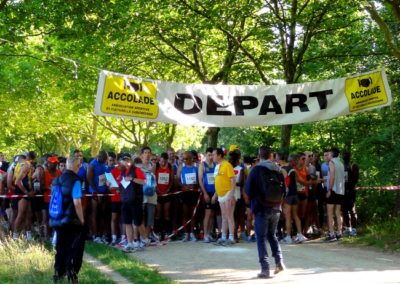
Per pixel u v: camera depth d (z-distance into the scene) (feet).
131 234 35.81
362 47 53.31
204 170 40.09
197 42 59.11
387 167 49.08
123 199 35.68
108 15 52.26
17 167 40.16
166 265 30.89
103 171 40.37
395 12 37.01
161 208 41.24
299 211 41.29
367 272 27.61
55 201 25.02
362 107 34.58
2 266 29.14
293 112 34.73
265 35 53.11
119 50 63.36
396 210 44.91
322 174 43.09
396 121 51.83
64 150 140.77
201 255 34.14
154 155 42.11
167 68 73.56
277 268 27.50
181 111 33.32
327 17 51.80
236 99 34.35
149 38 62.64
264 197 26.81
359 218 48.32
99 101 31.53
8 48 51.80
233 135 98.58
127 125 113.70
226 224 38.68
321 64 55.77
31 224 41.83
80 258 25.12
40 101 96.78
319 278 26.23
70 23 52.21
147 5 54.13
